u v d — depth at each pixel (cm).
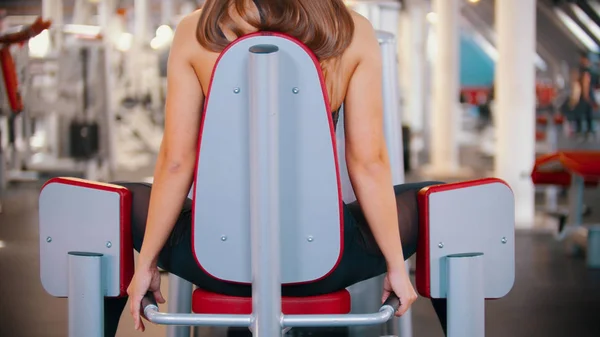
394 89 202
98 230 138
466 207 138
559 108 1108
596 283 358
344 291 136
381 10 468
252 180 119
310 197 124
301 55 120
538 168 421
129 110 959
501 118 568
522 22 562
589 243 396
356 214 144
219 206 125
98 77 771
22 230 513
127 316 295
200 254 127
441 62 967
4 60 527
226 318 124
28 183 762
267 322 122
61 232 140
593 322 288
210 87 122
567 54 1659
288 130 122
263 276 121
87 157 791
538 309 308
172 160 129
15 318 295
